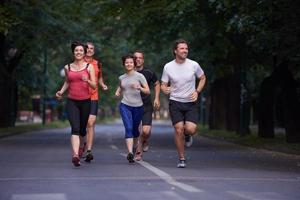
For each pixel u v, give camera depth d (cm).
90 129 2639
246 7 3397
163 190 1805
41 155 3173
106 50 10188
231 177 2155
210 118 7456
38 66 8588
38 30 5919
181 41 2406
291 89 4319
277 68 4497
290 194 1762
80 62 2422
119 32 6919
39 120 13575
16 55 7325
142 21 5428
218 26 4841
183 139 2466
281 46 3559
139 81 2598
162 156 3158
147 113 2667
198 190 1809
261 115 5000
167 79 2428
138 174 2197
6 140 5150
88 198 1661
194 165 2633
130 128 2597
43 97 10356
